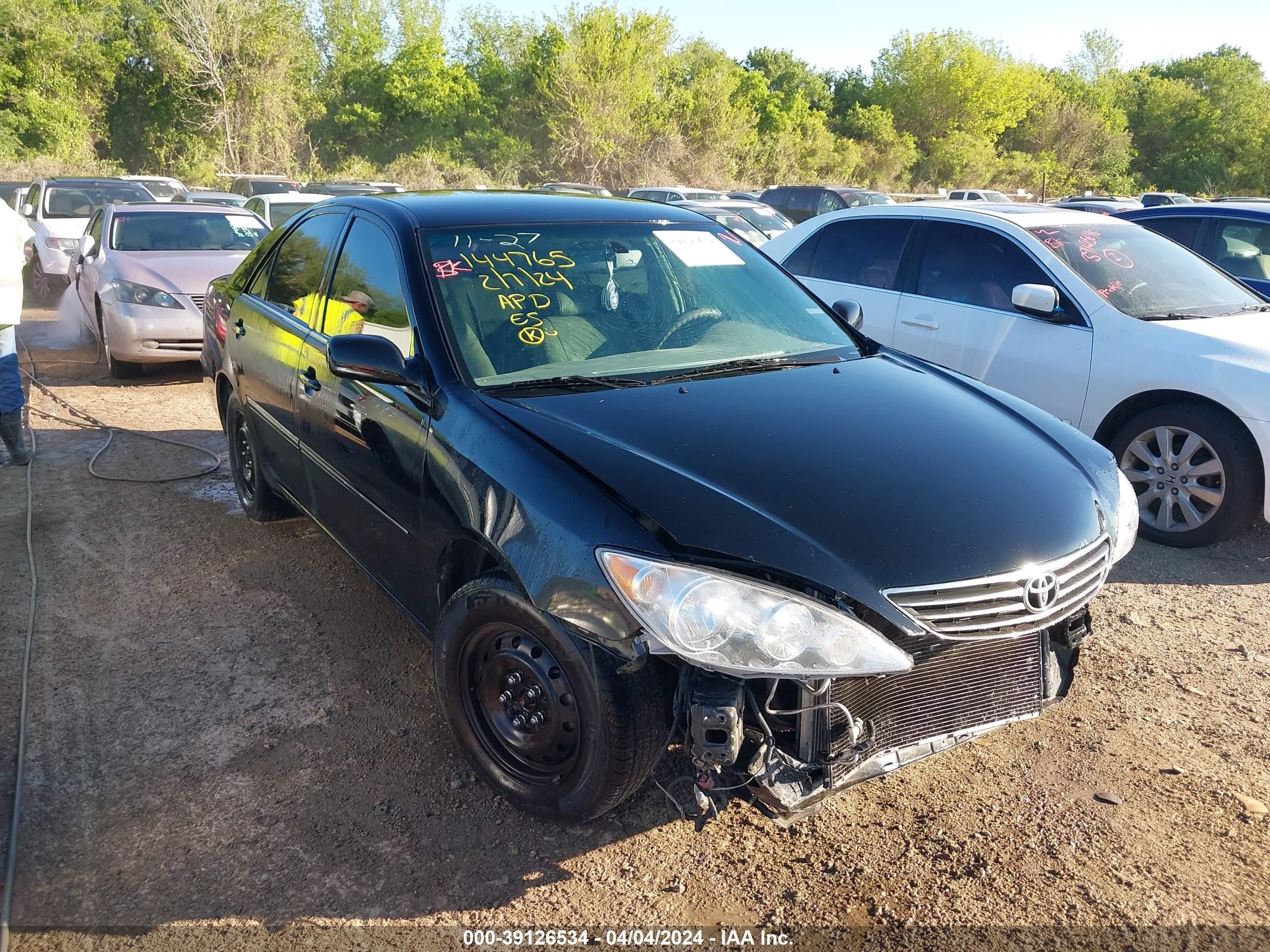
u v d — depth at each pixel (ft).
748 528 7.70
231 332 15.64
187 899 8.16
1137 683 11.84
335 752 10.25
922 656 8.01
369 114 149.89
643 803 9.43
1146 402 16.65
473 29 157.17
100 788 9.58
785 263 22.97
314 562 15.06
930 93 191.83
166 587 14.14
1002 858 8.75
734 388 10.13
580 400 9.59
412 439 10.00
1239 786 9.78
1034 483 8.92
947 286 19.60
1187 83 224.94
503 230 11.68
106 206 32.30
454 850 8.80
